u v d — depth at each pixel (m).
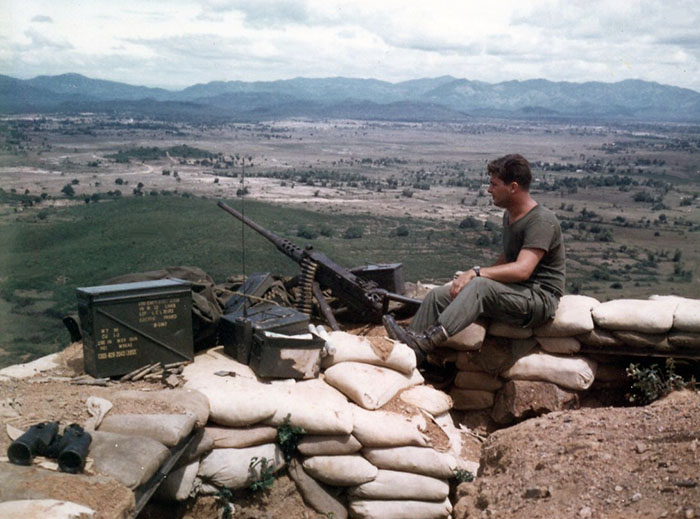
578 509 3.44
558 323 5.93
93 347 5.04
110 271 44.72
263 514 4.75
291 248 7.43
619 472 3.70
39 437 3.43
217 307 6.20
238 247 57.97
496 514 3.77
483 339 6.04
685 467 3.50
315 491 4.92
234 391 4.89
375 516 4.92
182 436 4.16
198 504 4.63
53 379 4.99
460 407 6.30
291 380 5.34
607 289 62.06
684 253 90.00
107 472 3.52
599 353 6.05
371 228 92.31
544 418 4.91
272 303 6.17
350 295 7.15
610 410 4.81
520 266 5.76
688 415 4.32
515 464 4.28
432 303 6.16
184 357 5.47
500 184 5.90
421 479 5.00
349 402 5.30
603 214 135.00
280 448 4.89
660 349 5.79
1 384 4.56
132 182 171.75
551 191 177.50
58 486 3.17
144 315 5.24
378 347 5.73
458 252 74.44
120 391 4.65
